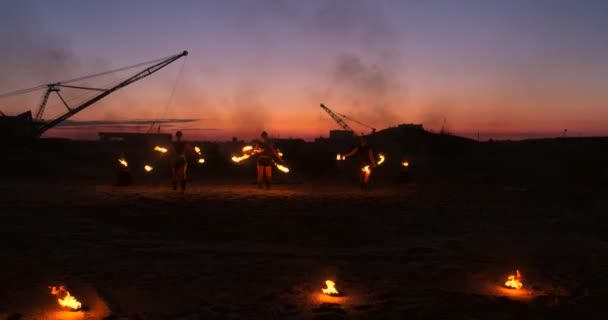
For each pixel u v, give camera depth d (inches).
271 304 216.8
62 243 332.5
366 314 205.5
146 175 1036.5
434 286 248.4
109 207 493.4
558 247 343.0
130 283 245.0
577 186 822.5
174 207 499.5
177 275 259.8
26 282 244.4
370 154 713.0
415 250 324.8
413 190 727.1
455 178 1001.5
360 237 365.7
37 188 682.2
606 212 502.0
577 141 1603.1
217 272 267.7
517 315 208.1
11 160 1062.4
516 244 350.0
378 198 606.5
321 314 203.6
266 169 713.0
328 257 305.6
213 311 207.3
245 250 319.3
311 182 899.4
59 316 199.3
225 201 553.0
